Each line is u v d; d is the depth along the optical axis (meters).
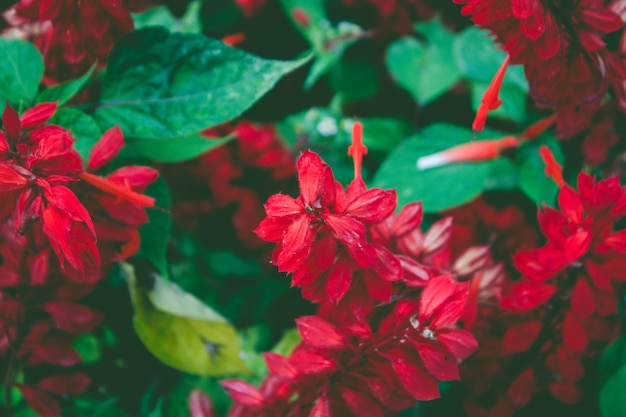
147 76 0.31
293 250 0.26
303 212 0.27
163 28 0.31
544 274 0.30
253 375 0.35
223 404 0.36
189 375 0.37
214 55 0.31
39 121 0.29
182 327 0.35
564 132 0.34
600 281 0.30
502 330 0.33
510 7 0.28
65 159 0.28
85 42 0.31
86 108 0.31
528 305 0.30
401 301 0.29
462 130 0.39
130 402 0.36
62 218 0.28
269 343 0.38
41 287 0.32
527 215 0.38
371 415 0.29
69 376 0.34
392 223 0.30
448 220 0.32
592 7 0.30
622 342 0.33
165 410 0.36
